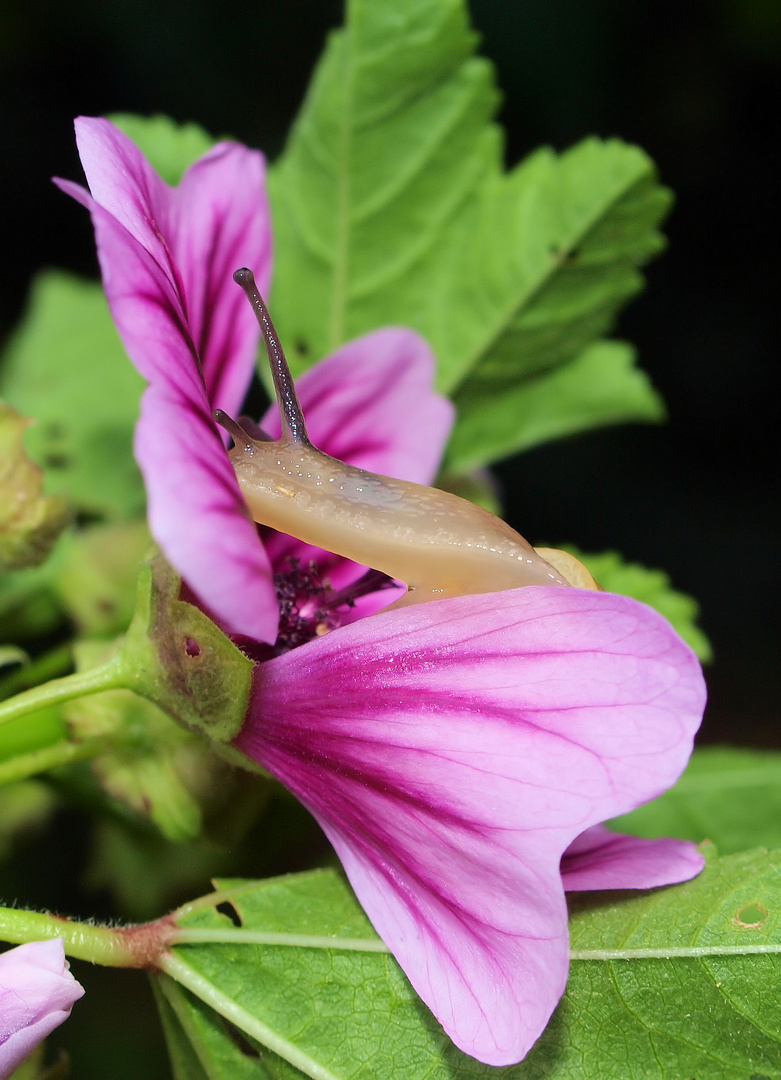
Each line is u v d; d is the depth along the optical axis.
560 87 0.50
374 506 0.20
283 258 0.24
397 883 0.19
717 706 0.47
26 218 0.45
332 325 0.24
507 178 0.24
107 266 0.18
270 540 0.21
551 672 0.19
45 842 0.27
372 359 0.21
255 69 0.48
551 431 0.25
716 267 0.54
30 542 0.22
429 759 0.19
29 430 0.26
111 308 0.18
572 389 0.24
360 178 0.24
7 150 0.46
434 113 0.23
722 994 0.19
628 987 0.20
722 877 0.20
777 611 0.50
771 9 0.48
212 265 0.20
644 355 0.55
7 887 0.26
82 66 0.47
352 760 0.19
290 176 0.24
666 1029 0.19
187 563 0.18
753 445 0.54
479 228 0.24
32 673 0.23
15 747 0.21
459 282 0.24
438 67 0.23
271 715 0.20
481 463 0.25
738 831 0.24
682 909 0.20
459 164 0.24
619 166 0.23
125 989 0.30
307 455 0.20
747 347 0.55
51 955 0.19
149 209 0.19
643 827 0.24
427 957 0.19
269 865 0.24
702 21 0.49
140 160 0.20
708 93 0.51
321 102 0.23
